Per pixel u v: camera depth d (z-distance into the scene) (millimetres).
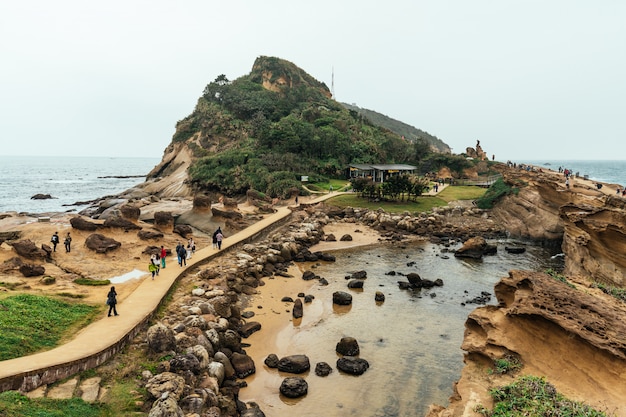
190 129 120750
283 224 56656
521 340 16156
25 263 29359
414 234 56844
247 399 18375
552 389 13555
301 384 18906
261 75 148125
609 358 13320
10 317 19359
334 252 46938
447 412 14367
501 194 66500
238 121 115500
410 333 25469
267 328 25594
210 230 49875
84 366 16594
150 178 120438
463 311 29266
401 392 19094
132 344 19406
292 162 89812
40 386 15070
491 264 42844
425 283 34844
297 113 121750
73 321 20750
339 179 95750
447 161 117625
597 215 29219
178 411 14141
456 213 67000
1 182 148625
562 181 52406
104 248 34719
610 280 28328
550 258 45625
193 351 19000
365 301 30906
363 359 21609
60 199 99375
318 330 25625
